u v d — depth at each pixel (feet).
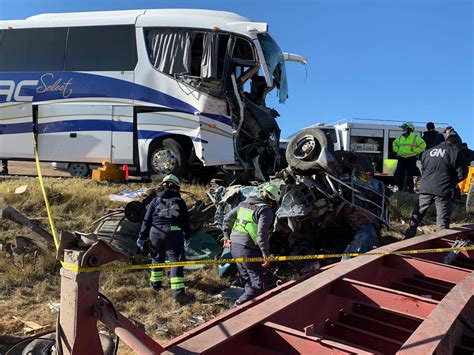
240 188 24.26
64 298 8.18
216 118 33.91
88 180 34.71
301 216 22.88
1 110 37.63
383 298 11.44
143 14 36.58
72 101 36.47
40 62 37.24
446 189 24.94
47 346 9.70
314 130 23.97
